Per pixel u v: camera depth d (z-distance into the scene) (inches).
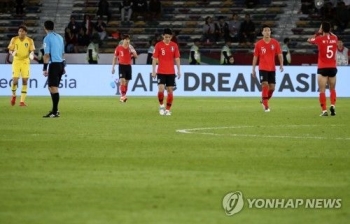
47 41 2883.9
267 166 1611.7
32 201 1235.9
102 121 2748.5
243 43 5191.9
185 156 1760.6
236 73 4606.3
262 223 1094.4
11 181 1411.2
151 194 1293.1
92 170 1541.6
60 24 5487.2
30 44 3631.9
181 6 5536.4
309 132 2364.7
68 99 4261.8
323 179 1451.8
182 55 5083.7
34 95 4606.3
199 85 4613.7
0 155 1760.6
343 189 1349.7
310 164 1644.9
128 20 5452.8
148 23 5447.8
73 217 1121.4
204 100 4220.0
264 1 5502.0
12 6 5556.1
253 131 2388.0
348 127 2554.1
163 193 1301.7
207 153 1817.2
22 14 5526.6
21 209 1178.6
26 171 1524.4
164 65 3105.3
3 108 3467.0
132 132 2324.1
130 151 1849.2
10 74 4584.2
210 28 5221.5
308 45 5255.9
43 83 4616.1
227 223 1090.7
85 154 1787.6
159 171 1533.0
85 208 1184.8
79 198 1259.8
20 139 2102.6
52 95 2918.3
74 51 5083.7
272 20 5418.3
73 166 1594.5
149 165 1614.2
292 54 4931.1
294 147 1952.5
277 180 1434.5
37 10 5541.3
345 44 5182.1
